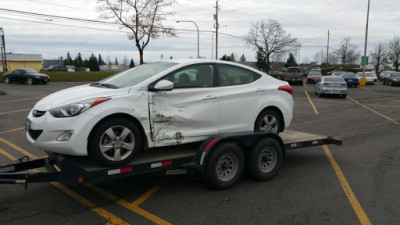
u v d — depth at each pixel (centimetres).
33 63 7375
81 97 426
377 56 7406
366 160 679
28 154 689
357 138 895
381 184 536
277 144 546
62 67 6162
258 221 402
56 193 488
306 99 2006
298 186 524
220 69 534
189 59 532
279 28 4350
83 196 478
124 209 434
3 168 452
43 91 2228
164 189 508
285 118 608
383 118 1263
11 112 1280
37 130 421
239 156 508
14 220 399
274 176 561
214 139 480
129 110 434
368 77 3769
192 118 489
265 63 5522
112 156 431
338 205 452
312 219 409
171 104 472
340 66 7712
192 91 489
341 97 2159
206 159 480
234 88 538
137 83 463
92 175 409
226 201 462
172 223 395
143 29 2131
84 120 405
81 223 393
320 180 553
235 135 499
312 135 669
